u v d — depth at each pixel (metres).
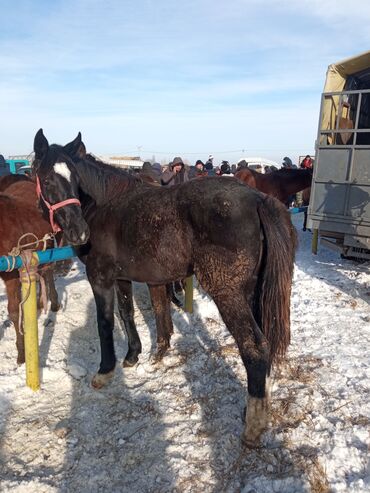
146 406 2.79
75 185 2.86
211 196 2.30
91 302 4.70
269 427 2.48
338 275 5.77
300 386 2.93
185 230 2.38
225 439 2.40
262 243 2.32
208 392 2.92
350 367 3.18
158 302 3.41
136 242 2.61
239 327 2.27
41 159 2.85
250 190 2.38
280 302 2.29
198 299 4.65
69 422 2.64
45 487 2.12
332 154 5.21
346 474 2.12
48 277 4.24
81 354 3.57
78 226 2.75
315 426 2.48
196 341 3.74
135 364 3.37
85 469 2.25
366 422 2.50
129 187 2.91
